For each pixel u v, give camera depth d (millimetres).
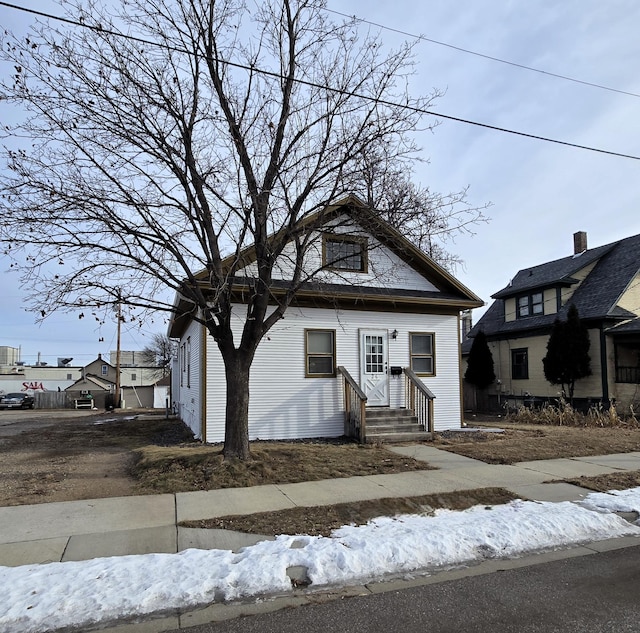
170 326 17031
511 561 4965
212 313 8258
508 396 24188
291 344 12555
